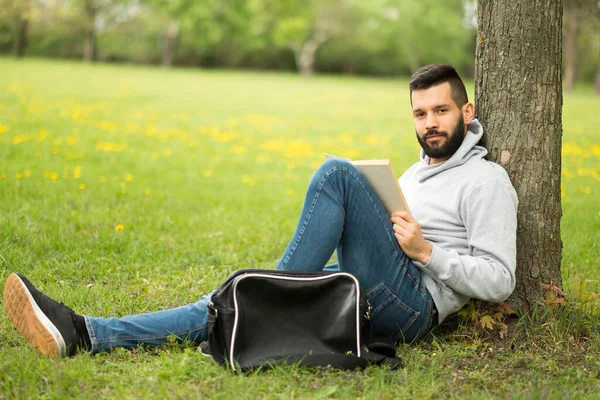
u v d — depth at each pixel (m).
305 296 3.20
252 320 3.13
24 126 12.23
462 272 3.28
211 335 3.14
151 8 54.09
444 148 3.55
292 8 55.03
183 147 12.00
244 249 5.77
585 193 8.73
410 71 61.03
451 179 3.54
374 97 26.61
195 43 55.91
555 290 3.78
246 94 24.80
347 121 17.94
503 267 3.32
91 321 3.32
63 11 48.72
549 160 3.79
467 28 55.91
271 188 8.85
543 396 2.95
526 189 3.79
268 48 58.72
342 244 3.47
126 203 7.14
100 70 32.31
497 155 3.84
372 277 3.40
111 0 52.34
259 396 2.92
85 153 10.18
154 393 2.93
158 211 6.92
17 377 2.99
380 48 57.66
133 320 3.39
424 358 3.41
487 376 3.23
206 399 2.87
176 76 32.66
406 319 3.45
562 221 6.95
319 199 3.35
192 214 6.97
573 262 5.45
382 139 14.52
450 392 3.01
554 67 3.78
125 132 13.01
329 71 61.56
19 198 6.66
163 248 5.59
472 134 3.65
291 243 3.39
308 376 3.07
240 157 11.41
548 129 3.78
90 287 4.50
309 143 13.55
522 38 3.75
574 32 34.38
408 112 21.06
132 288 4.56
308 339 3.18
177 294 4.48
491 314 3.68
